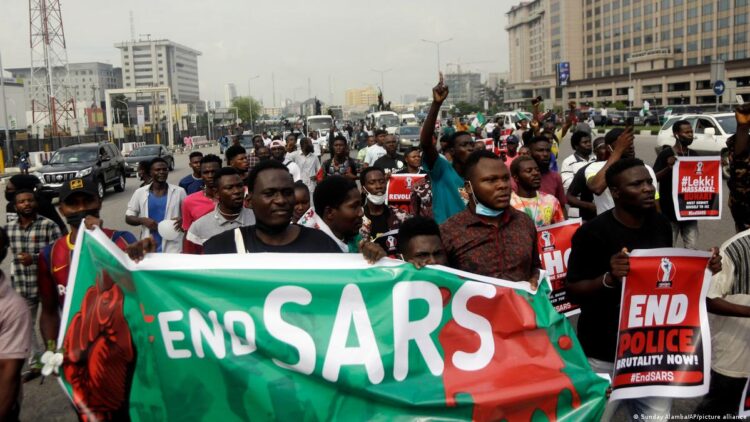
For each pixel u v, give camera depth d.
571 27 134.00
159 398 3.11
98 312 3.21
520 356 3.30
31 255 5.70
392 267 3.26
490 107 155.62
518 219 3.81
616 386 3.49
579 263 3.79
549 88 140.38
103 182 23.30
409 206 7.73
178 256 3.18
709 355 3.50
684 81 98.69
